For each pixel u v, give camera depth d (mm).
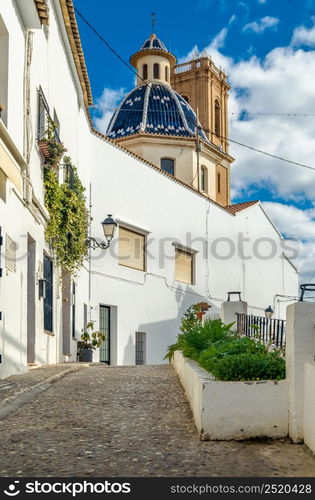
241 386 5938
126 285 22391
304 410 5758
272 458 5297
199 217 28328
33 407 7383
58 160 14094
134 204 23328
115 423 6523
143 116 33656
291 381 5906
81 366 13094
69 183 16375
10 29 10312
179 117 34125
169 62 37781
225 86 46406
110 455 5320
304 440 5730
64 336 16844
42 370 11641
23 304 11266
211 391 5918
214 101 44938
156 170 25000
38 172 13023
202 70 44250
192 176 32312
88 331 19688
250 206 33875
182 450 5512
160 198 25172
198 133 33875
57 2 14391
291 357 5941
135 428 6312
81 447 5566
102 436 5977
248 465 5086
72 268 16469
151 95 34875
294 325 5914
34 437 5910
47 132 13531
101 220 21219
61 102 16000
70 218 15742
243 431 5883
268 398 5957
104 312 21500
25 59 11547
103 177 21578
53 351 14906
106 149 21875
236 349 7301
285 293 37375
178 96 36000
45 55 13594
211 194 34094
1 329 9523
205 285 28453
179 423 6551
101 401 7820
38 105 12953
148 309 23656
